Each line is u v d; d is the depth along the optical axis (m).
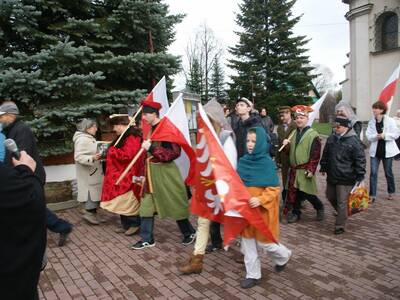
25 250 1.84
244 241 3.80
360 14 20.91
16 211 1.78
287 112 7.40
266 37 29.61
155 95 5.97
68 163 8.38
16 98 7.08
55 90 7.31
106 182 5.73
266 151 3.83
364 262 4.36
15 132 4.43
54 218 5.24
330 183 5.47
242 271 4.24
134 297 3.72
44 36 7.35
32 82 6.69
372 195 7.27
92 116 7.94
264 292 3.70
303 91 28.91
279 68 29.09
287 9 29.97
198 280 4.04
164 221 6.47
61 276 4.31
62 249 5.21
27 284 1.88
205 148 4.06
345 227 5.75
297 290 3.72
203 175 4.08
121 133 5.80
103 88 8.59
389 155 7.23
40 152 7.42
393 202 7.23
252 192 3.74
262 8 30.41
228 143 4.25
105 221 6.64
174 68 8.60
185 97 10.59
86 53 7.46
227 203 3.56
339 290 3.69
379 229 5.59
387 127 7.16
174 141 4.76
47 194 7.52
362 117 21.06
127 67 8.07
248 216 3.57
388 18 20.31
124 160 5.64
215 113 4.49
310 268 4.23
